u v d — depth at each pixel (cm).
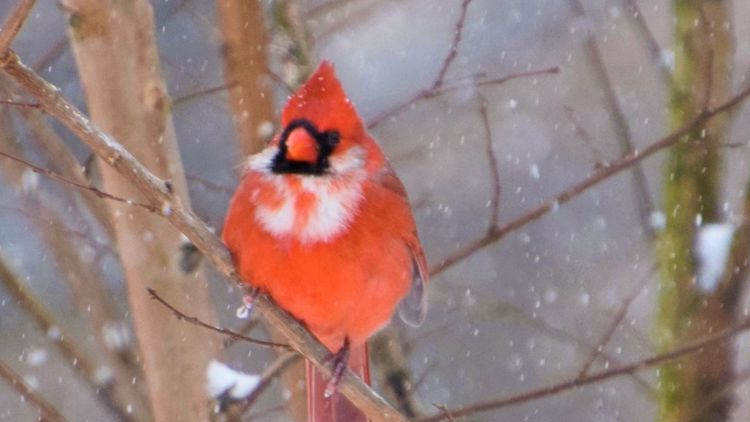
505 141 1723
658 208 1400
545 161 1712
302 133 727
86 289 984
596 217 1691
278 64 1002
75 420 1427
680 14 1080
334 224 734
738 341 1066
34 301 983
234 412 867
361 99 1703
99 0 831
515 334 1605
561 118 1717
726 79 1069
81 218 1050
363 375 828
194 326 849
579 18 1198
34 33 1539
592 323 1549
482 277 1645
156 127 843
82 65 843
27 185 1003
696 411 1033
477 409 883
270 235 731
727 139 1080
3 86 977
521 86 1728
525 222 970
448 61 982
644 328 1505
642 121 1658
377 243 752
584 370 887
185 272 847
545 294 1585
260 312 781
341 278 741
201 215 1140
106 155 692
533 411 1545
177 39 1414
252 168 746
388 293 772
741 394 1127
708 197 1068
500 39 1752
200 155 1521
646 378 1464
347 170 741
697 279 1052
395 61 1747
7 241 1502
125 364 971
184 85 1370
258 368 1392
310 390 854
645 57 1583
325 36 1273
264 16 973
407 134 1694
